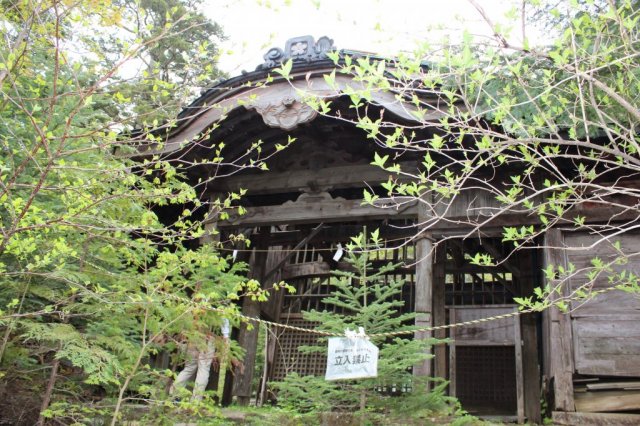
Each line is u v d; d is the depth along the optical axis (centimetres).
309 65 834
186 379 781
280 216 909
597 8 473
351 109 817
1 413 549
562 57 368
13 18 475
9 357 532
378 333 599
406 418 580
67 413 521
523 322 979
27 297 545
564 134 643
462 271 1095
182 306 536
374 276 629
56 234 519
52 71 541
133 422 576
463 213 796
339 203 886
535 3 385
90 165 512
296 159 954
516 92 580
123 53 427
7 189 382
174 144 855
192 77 470
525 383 930
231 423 632
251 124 897
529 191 780
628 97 458
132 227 461
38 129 364
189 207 1023
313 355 1208
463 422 583
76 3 421
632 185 735
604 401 657
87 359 458
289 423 606
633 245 714
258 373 1399
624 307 685
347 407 611
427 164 474
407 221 1134
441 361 988
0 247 398
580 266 722
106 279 562
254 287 557
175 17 1131
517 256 1052
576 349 682
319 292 1248
